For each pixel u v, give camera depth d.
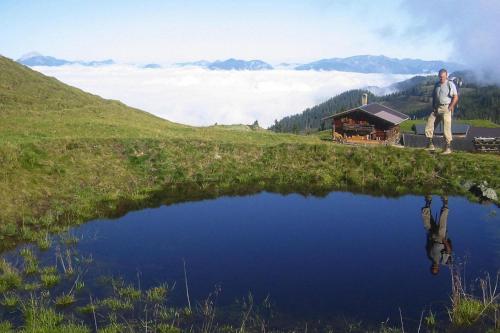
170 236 17.72
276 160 28.25
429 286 13.06
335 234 17.64
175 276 14.08
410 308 11.87
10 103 53.31
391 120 61.06
